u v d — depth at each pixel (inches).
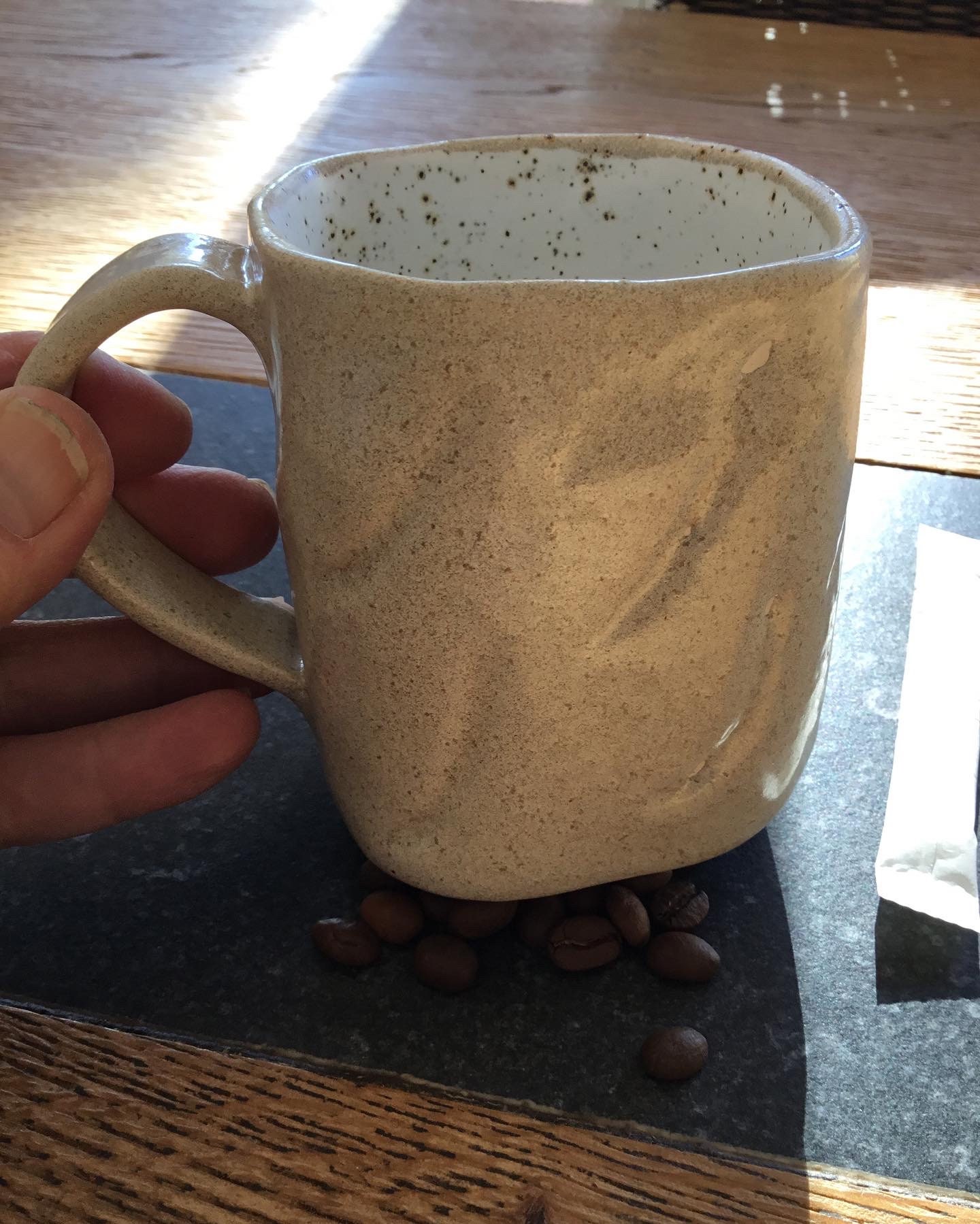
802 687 7.4
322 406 6.5
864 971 7.9
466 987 7.8
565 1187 6.7
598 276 9.1
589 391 6.1
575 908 8.2
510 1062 7.4
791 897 8.4
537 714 6.9
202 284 6.8
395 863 7.8
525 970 8.0
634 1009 7.7
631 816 7.4
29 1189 6.7
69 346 7.1
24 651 8.8
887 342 14.1
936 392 13.3
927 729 9.4
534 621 6.6
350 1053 7.4
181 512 9.2
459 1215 6.6
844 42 23.1
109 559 7.6
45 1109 7.1
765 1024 7.6
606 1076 7.3
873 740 9.5
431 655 6.9
